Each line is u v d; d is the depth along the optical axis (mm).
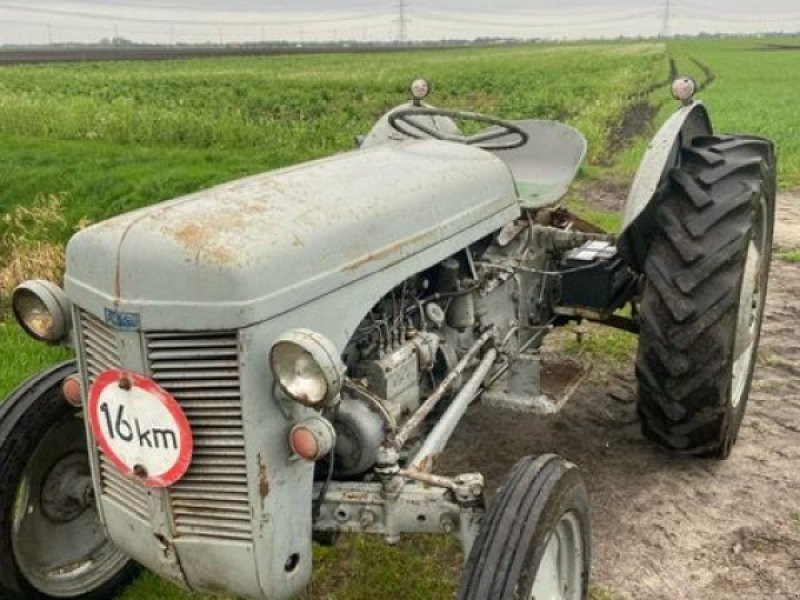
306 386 2045
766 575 3084
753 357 4062
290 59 60531
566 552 2521
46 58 59281
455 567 3172
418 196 2811
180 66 48500
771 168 3814
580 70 39031
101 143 15461
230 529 2234
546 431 4176
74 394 2568
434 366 3078
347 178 2699
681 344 3361
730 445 3777
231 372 2111
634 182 3484
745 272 3584
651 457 3916
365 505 2414
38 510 2924
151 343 2143
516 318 3693
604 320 3996
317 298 2268
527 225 3830
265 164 12414
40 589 2855
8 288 6387
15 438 2766
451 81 32438
